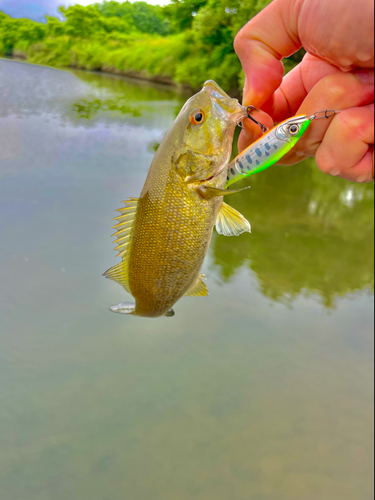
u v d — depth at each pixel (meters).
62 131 1.77
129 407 0.60
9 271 0.84
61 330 0.72
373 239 1.17
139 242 0.22
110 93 2.82
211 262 1.00
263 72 0.20
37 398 0.60
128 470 0.52
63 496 0.49
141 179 1.39
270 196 1.45
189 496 0.50
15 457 0.53
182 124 0.21
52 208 1.11
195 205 0.21
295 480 0.52
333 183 1.63
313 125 0.19
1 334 0.70
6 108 1.98
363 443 0.57
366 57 0.17
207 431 0.58
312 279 0.96
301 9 0.18
